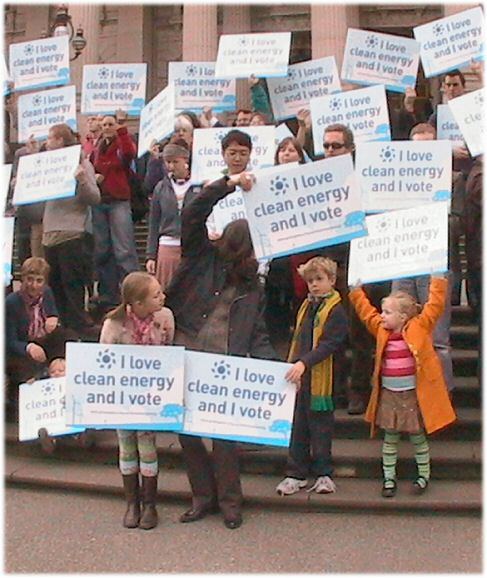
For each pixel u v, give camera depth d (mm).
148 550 4824
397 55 8508
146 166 8938
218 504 5402
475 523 5215
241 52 8633
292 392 5012
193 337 5352
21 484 6137
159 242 7324
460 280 8555
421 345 5320
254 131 7484
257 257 4957
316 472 5645
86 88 8875
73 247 7629
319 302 5500
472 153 6680
